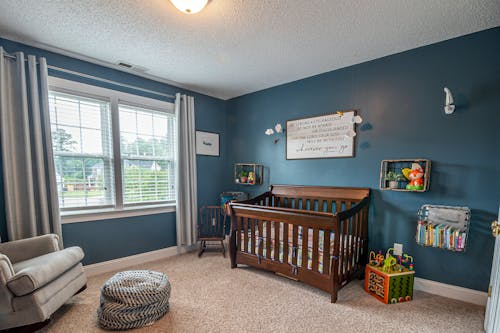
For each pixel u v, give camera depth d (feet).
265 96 11.10
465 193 6.58
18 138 6.78
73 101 7.97
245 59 8.02
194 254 10.45
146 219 9.64
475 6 5.25
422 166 7.15
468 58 6.49
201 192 11.69
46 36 6.57
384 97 7.84
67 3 5.19
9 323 4.90
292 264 7.30
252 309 6.17
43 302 5.05
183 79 9.88
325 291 6.59
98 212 8.36
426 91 7.12
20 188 6.83
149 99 9.77
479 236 6.40
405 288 6.54
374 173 8.09
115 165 8.81
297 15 5.61
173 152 10.64
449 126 6.79
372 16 5.65
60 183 7.73
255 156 11.64
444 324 5.58
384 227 7.89
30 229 6.81
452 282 6.77
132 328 5.39
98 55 7.71
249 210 8.23
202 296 6.81
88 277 8.08
